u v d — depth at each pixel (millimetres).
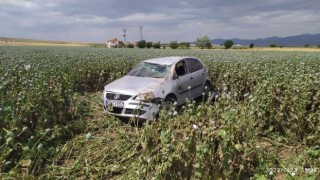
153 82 8695
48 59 17609
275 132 6965
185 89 9602
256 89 7738
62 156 5938
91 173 5285
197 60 10953
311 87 7488
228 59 18875
